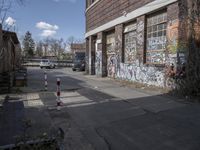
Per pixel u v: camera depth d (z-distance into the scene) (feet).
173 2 46.60
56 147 17.54
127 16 66.64
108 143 22.63
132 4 63.77
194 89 41.27
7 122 23.27
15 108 28.78
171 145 21.58
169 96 43.52
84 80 77.71
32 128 25.57
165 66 49.49
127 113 33.09
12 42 97.66
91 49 102.53
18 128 21.59
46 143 17.47
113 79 78.33
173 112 32.40
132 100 41.32
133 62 65.87
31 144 17.04
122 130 26.21
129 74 67.05
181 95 42.98
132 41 66.90
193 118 29.30
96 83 68.23
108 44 86.84
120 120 29.91
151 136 24.02
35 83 69.41
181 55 44.39
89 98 44.50
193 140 22.48
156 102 38.83
